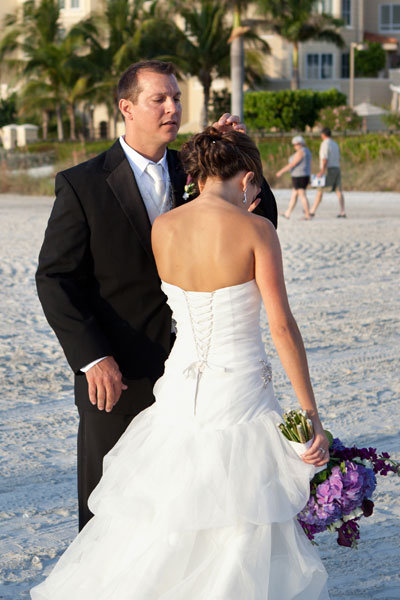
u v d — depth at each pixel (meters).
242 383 3.32
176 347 3.48
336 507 3.30
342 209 21.36
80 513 4.12
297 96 56.25
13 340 9.15
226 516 3.13
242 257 3.28
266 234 3.29
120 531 3.34
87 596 3.29
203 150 3.42
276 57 68.12
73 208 3.90
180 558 3.16
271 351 8.65
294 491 3.25
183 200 4.10
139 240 3.93
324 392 7.29
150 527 3.26
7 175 36.25
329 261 14.24
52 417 6.75
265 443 3.29
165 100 3.95
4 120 71.31
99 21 62.00
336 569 4.41
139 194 3.96
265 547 3.15
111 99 60.69
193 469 3.24
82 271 3.95
